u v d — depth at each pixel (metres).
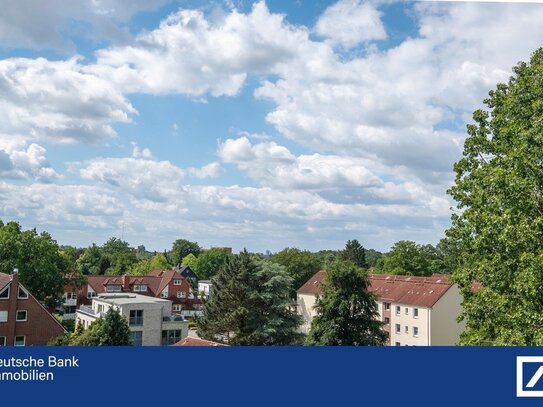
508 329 21.05
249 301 53.41
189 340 36.66
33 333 50.56
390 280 72.12
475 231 23.62
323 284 46.59
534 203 21.34
